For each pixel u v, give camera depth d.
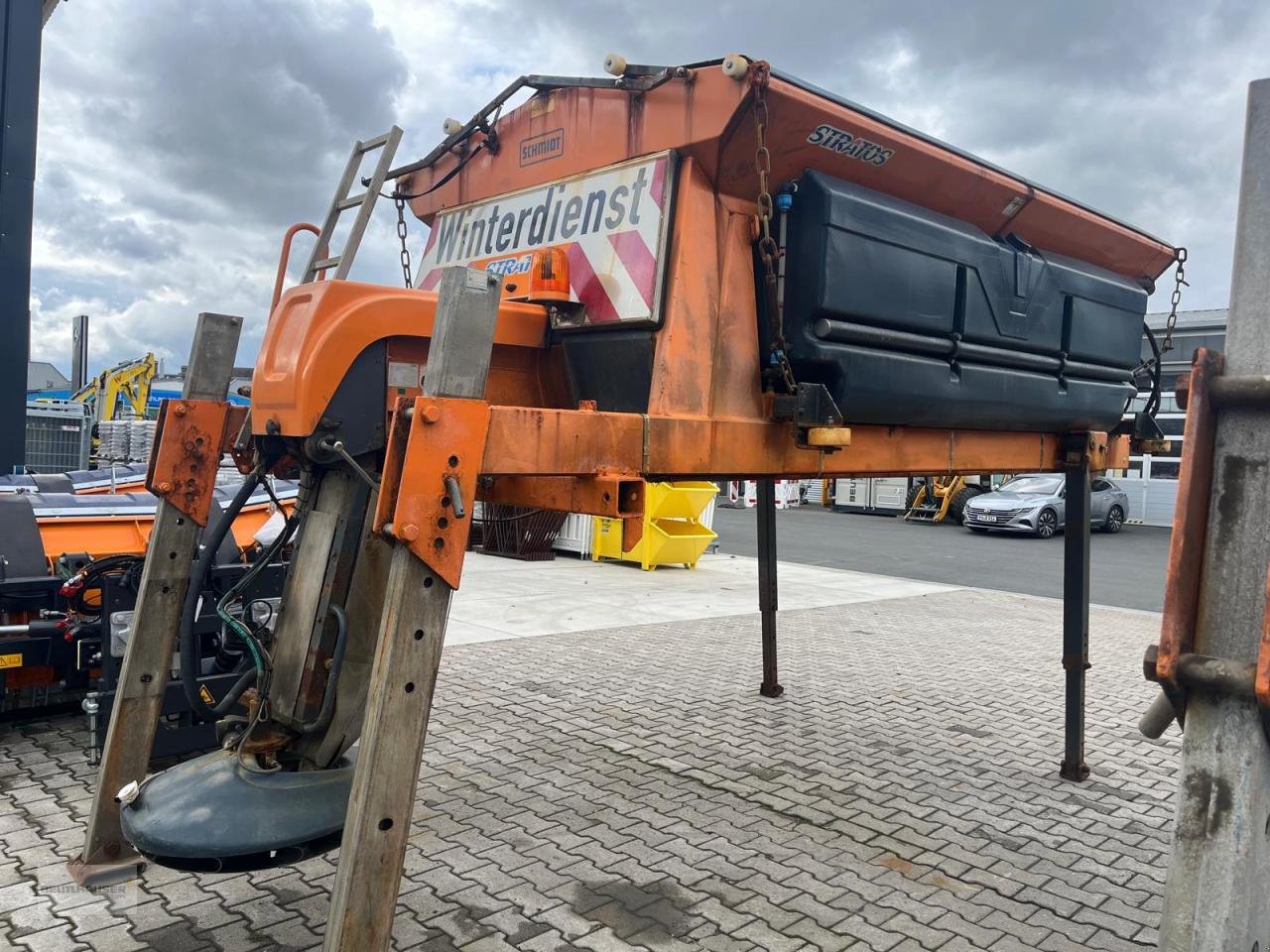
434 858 3.86
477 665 7.29
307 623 3.06
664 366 3.19
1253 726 1.60
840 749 5.51
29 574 5.12
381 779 2.37
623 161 3.40
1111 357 5.05
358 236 3.26
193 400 3.56
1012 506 21.05
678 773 4.98
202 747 4.58
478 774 4.86
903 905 3.62
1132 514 25.09
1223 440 1.70
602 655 7.80
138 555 4.83
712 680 7.09
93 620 4.76
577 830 4.19
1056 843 4.26
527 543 13.94
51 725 5.29
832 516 26.66
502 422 2.64
